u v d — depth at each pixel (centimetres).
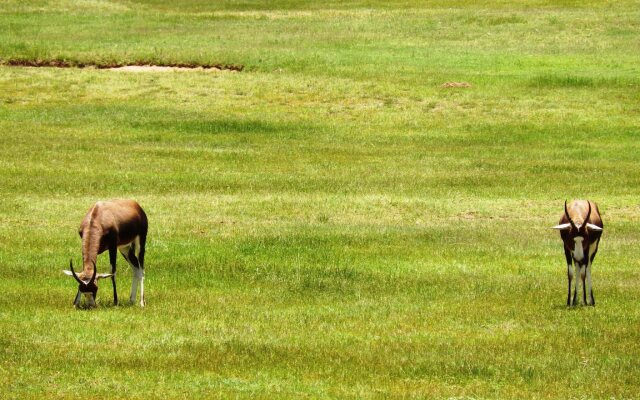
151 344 4144
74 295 5081
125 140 10525
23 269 5669
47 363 3847
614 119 11500
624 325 4588
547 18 16850
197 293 5216
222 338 4272
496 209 7850
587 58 14350
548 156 10031
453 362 3941
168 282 5466
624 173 9212
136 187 8394
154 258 6000
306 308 4900
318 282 5459
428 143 10644
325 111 11912
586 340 4309
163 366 3850
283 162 9656
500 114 11738
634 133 11006
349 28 16562
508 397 3528
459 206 7925
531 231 7031
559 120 11500
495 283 5484
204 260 5956
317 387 3606
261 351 4069
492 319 4684
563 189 8600
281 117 11675
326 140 10756
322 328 4475
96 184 8406
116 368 3816
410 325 4559
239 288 5372
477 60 14262
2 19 16950
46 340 4181
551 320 4678
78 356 3947
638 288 5369
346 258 6094
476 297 5162
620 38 15562
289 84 12862
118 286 5378
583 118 11550
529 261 6066
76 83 12875
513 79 13062
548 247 6488
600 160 9856
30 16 17300
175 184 8544
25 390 3506
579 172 9262
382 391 3562
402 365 3909
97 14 17838
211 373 3766
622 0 18462
